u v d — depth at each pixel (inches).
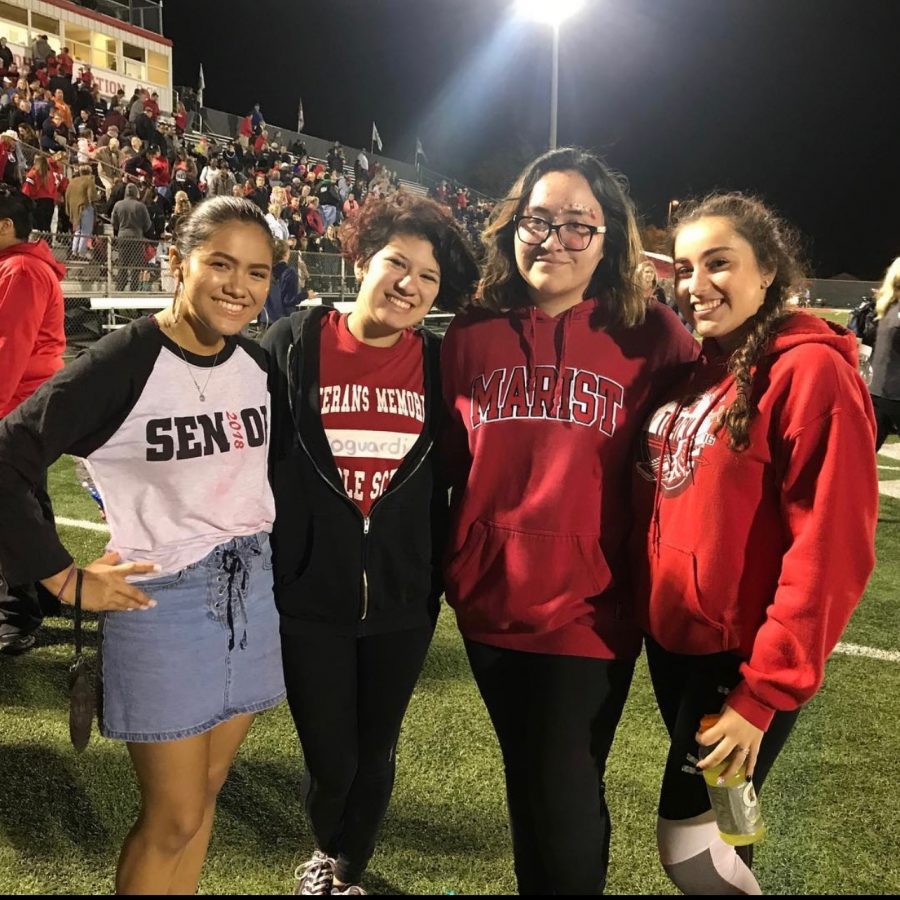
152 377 63.9
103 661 66.2
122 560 65.1
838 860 89.2
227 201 65.6
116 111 708.7
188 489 65.3
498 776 103.3
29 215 123.5
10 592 130.0
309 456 73.3
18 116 560.4
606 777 104.0
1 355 117.3
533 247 69.1
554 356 70.3
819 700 125.1
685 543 63.0
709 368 66.7
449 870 87.2
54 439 60.5
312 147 1143.0
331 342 76.0
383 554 74.6
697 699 64.7
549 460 68.4
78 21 870.4
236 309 64.9
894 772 105.9
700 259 64.4
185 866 71.9
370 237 73.6
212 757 72.1
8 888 82.0
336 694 75.8
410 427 75.3
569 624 67.8
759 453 60.2
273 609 72.2
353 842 80.9
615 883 85.6
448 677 130.3
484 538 70.3
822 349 58.7
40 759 104.0
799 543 57.2
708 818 63.3
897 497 256.8
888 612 161.5
